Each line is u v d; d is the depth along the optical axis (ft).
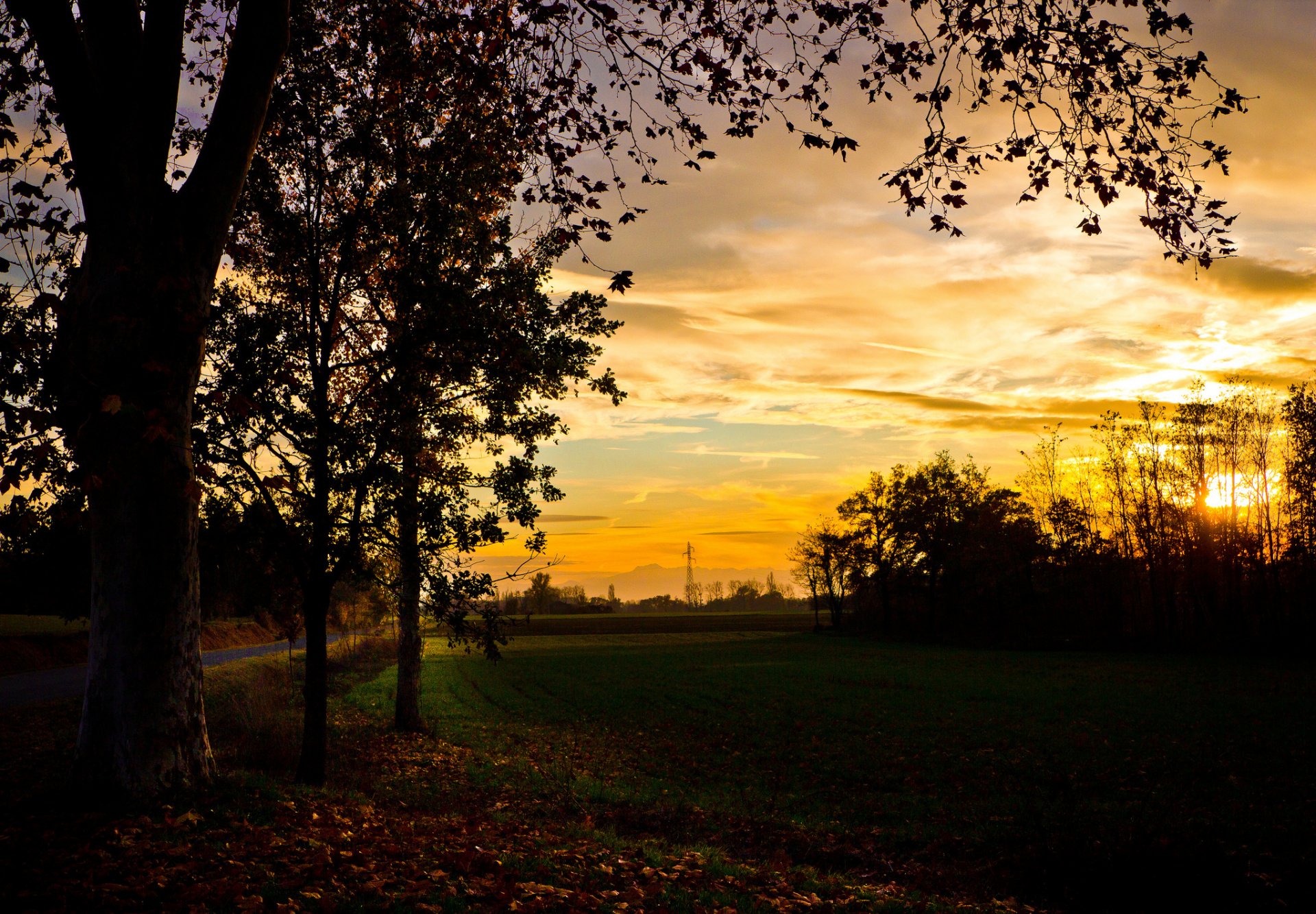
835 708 92.12
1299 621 182.70
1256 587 196.03
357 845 23.66
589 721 85.30
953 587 275.18
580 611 506.07
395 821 29.19
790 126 32.73
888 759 59.72
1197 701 92.17
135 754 25.11
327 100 38.11
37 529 27.61
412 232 38.34
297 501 39.32
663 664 169.07
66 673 110.42
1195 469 205.87
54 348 23.29
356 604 79.87
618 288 29.91
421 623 72.23
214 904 17.54
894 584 290.35
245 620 206.49
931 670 149.28
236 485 36.73
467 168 38.47
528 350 41.29
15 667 113.80
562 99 35.88
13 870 18.47
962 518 274.36
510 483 43.88
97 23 25.80
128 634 25.41
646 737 73.20
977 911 24.49
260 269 39.96
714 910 20.71
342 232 38.45
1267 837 33.14
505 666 163.32
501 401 44.24
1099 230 31.86
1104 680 124.16
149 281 25.61
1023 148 31.48
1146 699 95.86
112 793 24.67
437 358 38.91
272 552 40.09
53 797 24.72
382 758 54.80
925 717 83.30
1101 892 27.84
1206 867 28.35
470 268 39.96
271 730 52.70
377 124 38.40
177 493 26.25
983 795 46.60
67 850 20.20
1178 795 44.06
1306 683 113.80
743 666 161.58
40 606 148.05
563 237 36.63
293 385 36.32
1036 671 144.77
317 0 37.09
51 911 16.20
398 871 21.29
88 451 24.08
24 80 31.32
